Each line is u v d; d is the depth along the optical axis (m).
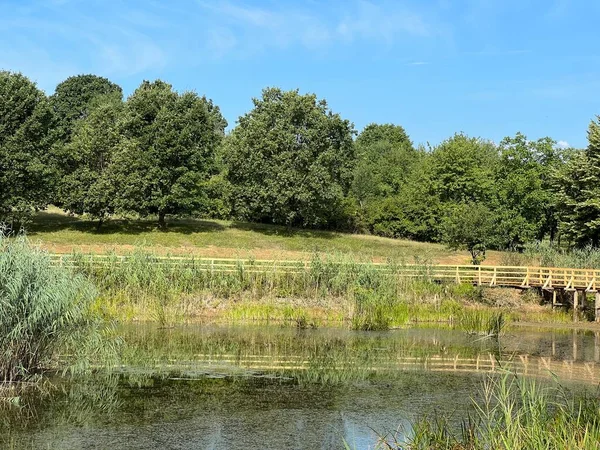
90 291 15.41
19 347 13.77
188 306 25.59
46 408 12.54
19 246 14.08
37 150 45.78
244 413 12.70
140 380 15.10
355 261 30.03
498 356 19.47
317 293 28.20
